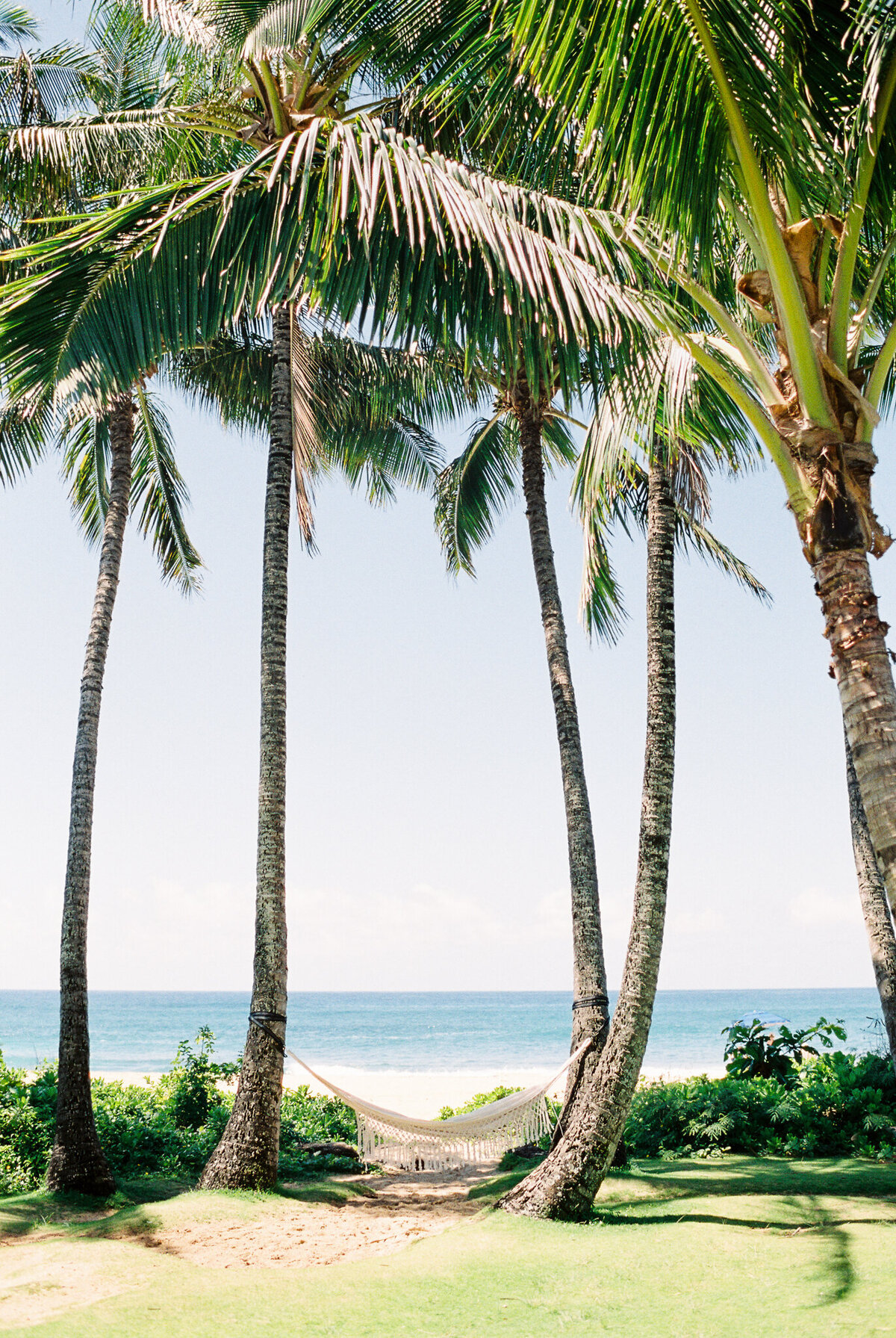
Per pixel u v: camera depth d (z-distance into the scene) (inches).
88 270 200.4
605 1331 159.5
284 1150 401.1
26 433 445.7
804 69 183.9
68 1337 159.0
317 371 462.0
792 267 176.7
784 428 176.1
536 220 197.0
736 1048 451.8
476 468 544.7
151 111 334.3
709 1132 359.6
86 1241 239.8
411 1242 245.9
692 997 5073.8
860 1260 187.3
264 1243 241.6
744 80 159.8
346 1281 195.9
